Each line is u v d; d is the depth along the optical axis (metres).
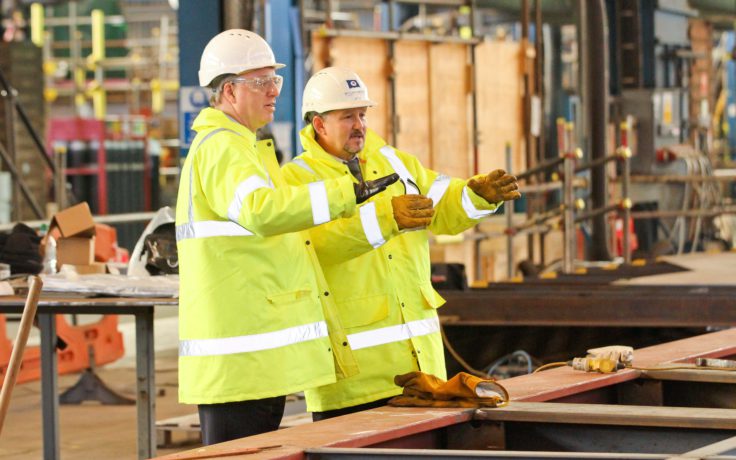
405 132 15.84
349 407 6.07
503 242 17.56
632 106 20.55
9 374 4.75
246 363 5.48
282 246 5.57
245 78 5.64
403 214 5.58
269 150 5.79
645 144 20.53
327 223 5.75
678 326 10.38
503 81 17.45
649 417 4.49
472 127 16.91
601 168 16.67
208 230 5.51
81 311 7.98
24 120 18.33
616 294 10.56
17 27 33.09
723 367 5.61
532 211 17.83
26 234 9.29
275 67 5.72
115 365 14.10
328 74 6.17
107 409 11.57
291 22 15.70
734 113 34.88
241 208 5.26
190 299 5.58
